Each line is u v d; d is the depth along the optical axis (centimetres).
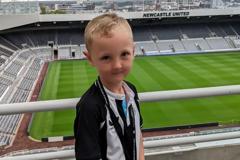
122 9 4681
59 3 4547
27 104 226
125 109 188
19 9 4125
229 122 1716
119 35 166
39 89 2623
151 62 3488
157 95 247
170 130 1655
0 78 2739
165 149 300
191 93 254
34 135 1673
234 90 262
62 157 269
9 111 224
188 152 302
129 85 204
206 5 4812
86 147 172
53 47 4156
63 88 2577
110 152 183
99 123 177
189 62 3434
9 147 1545
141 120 211
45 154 268
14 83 2719
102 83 182
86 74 3005
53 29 4431
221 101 2008
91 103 175
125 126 185
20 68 3234
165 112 1859
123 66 173
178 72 2964
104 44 166
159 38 4506
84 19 4222
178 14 4481
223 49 4275
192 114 1833
